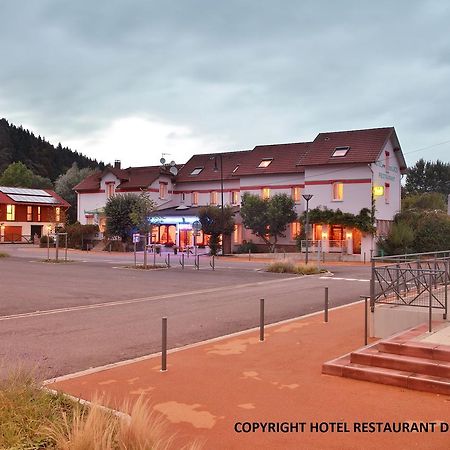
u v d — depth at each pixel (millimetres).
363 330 11211
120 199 48594
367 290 19703
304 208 43625
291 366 8242
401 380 7078
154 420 5656
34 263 32188
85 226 51875
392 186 43812
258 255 40531
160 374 7781
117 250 47781
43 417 5398
